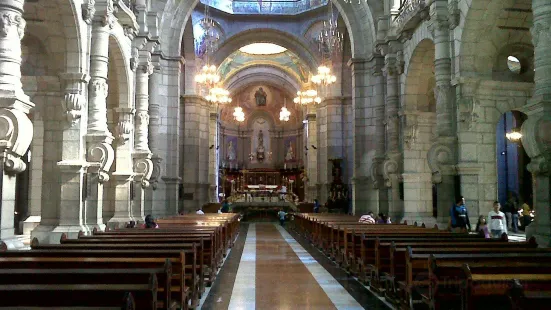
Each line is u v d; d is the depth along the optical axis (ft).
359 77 76.69
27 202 60.03
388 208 67.05
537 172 31.99
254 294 30.22
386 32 67.31
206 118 109.60
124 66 58.34
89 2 43.32
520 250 24.16
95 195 44.19
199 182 104.32
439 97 48.21
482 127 47.32
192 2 77.97
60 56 43.09
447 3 48.14
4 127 29.09
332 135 104.58
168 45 77.00
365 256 33.63
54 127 43.93
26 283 17.11
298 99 119.55
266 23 110.83
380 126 70.49
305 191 141.28
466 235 33.76
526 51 49.73
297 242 64.75
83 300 14.84
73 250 24.08
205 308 26.61
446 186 46.98
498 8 45.19
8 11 30.14
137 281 17.80
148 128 72.18
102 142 43.57
